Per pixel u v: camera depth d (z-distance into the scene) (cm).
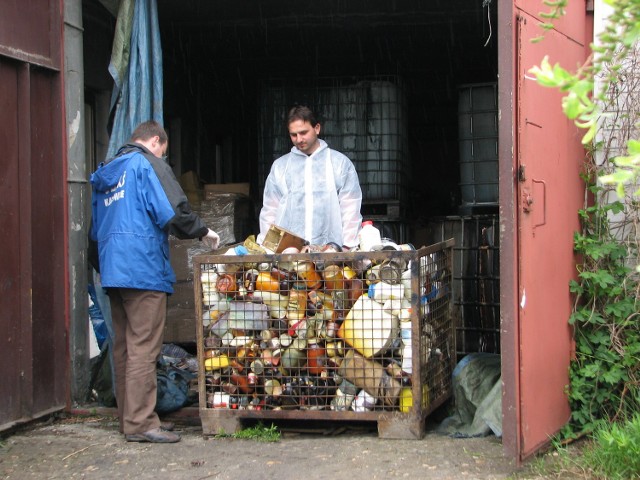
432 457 385
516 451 354
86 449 412
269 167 746
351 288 423
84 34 625
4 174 427
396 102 712
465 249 609
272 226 438
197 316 434
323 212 471
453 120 1136
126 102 512
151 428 425
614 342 417
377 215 718
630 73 424
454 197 1114
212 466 382
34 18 453
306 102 729
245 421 452
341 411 420
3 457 400
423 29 762
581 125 147
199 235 434
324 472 368
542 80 139
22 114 441
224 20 725
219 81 1018
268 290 425
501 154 353
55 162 474
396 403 423
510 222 351
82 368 491
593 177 435
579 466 363
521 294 357
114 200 423
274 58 895
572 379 418
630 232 434
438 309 461
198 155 934
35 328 453
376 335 416
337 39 804
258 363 428
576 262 430
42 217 462
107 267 418
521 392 357
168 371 490
